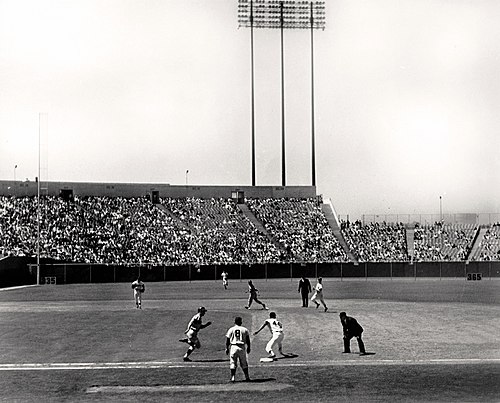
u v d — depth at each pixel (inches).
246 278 3324.3
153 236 3666.3
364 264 3430.1
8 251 3127.5
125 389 755.4
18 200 3577.8
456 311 1617.9
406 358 941.8
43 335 1198.9
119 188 3961.6
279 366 891.4
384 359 935.7
